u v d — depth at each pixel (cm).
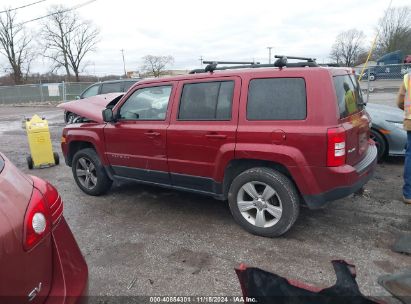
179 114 408
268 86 350
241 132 357
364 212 419
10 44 5166
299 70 337
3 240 166
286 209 349
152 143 429
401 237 353
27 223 182
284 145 337
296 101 335
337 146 318
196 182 407
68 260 211
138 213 452
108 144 482
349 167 328
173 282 301
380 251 333
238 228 395
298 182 336
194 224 411
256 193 367
